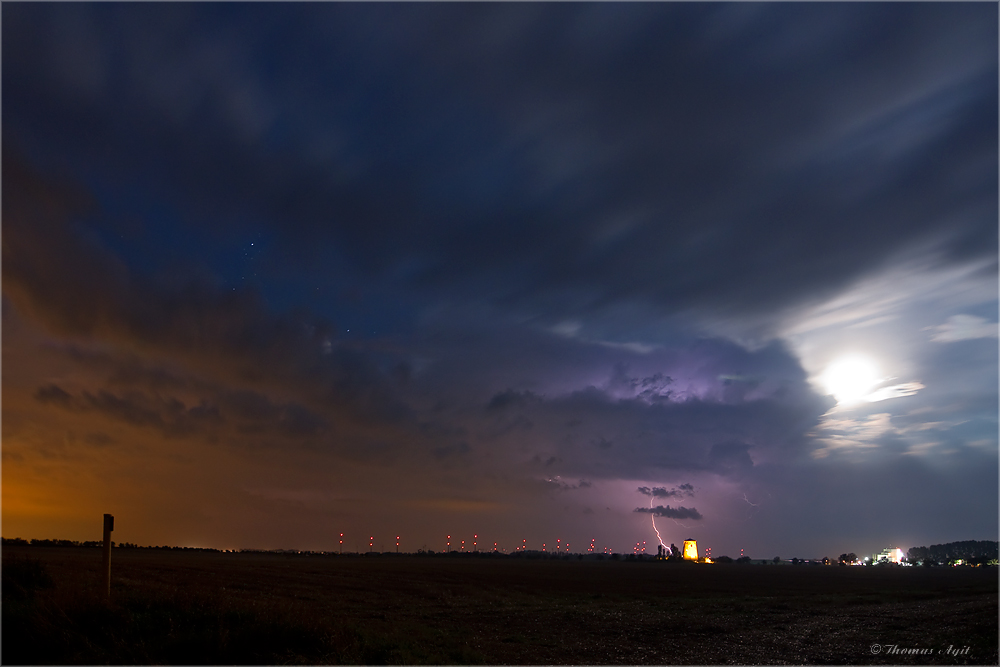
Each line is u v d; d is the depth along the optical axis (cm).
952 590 5275
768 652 1842
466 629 2331
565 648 1902
